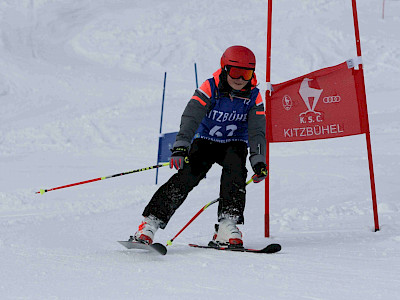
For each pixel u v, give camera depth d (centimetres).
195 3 6206
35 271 667
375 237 868
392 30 5028
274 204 1316
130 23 5734
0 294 545
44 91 4159
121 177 1900
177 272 628
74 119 3275
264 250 743
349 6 5678
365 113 958
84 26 5788
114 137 2856
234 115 833
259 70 4338
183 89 4072
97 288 555
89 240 977
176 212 1280
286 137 965
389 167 1762
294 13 5656
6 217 1337
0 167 2212
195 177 818
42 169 2133
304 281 557
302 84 966
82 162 2270
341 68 961
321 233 944
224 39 5166
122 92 4038
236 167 824
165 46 5156
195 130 816
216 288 539
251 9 5916
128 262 713
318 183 1572
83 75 4544
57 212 1370
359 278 562
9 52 5078
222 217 816
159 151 1748
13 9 6097
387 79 3934
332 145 2303
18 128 3156
